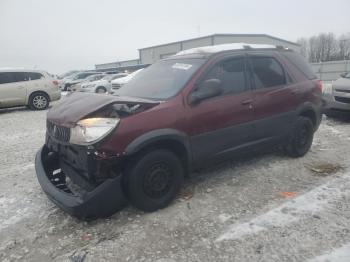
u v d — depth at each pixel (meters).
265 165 4.99
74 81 26.08
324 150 5.78
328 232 3.13
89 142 3.10
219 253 2.88
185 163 3.82
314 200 3.80
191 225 3.34
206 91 3.70
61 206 3.26
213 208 3.67
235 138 4.18
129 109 3.34
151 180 3.50
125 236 3.19
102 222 3.46
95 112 3.19
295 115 4.98
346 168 4.85
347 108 7.91
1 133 8.37
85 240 3.16
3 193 4.33
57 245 3.11
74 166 3.44
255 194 4.00
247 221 3.38
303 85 5.11
